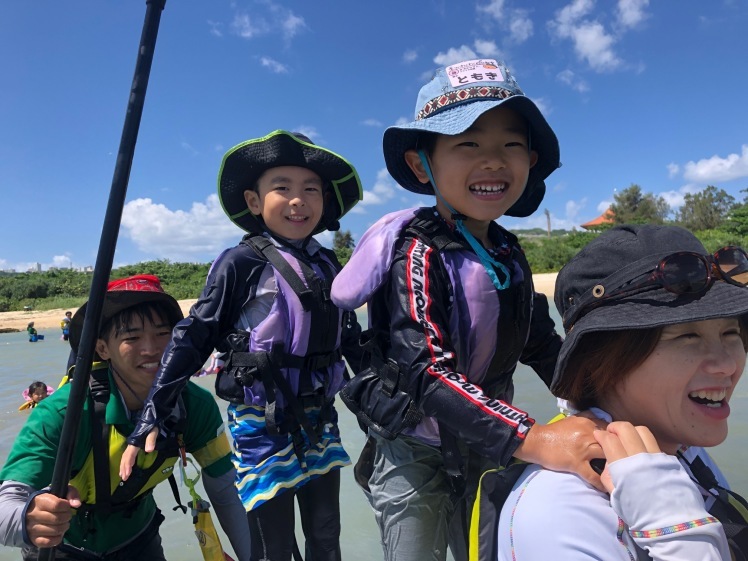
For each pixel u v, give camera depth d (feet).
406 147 6.44
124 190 5.90
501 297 5.84
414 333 5.36
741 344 3.70
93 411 7.13
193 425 8.13
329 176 8.79
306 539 8.18
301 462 7.74
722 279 3.53
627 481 3.19
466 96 5.69
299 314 7.86
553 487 3.69
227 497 8.48
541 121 5.82
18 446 6.92
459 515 6.21
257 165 8.32
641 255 3.68
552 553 3.43
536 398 17.69
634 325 3.45
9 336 75.51
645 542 3.10
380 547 10.19
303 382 7.94
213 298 7.75
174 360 7.11
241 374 7.72
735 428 13.58
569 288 4.03
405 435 6.30
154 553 8.23
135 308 7.44
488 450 4.43
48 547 6.30
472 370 5.96
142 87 5.79
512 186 5.82
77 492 6.49
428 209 6.09
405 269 5.59
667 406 3.62
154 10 5.74
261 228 8.97
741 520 3.95
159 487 13.74
